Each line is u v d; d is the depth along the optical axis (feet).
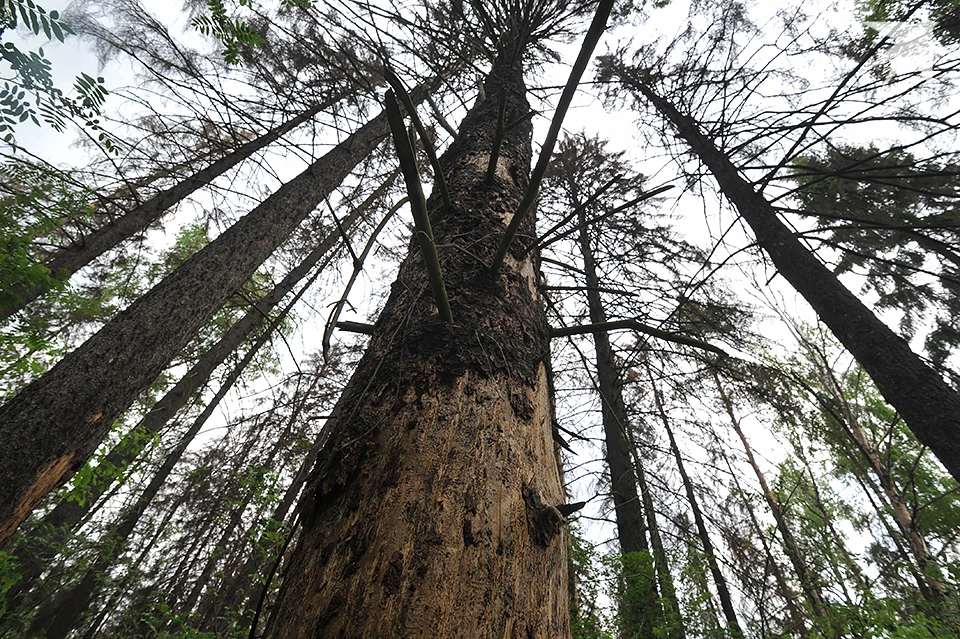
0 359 9.74
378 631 2.35
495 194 6.77
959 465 10.34
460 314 4.57
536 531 3.13
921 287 21.04
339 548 2.83
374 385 4.04
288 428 11.41
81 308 16.93
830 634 11.58
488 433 3.52
